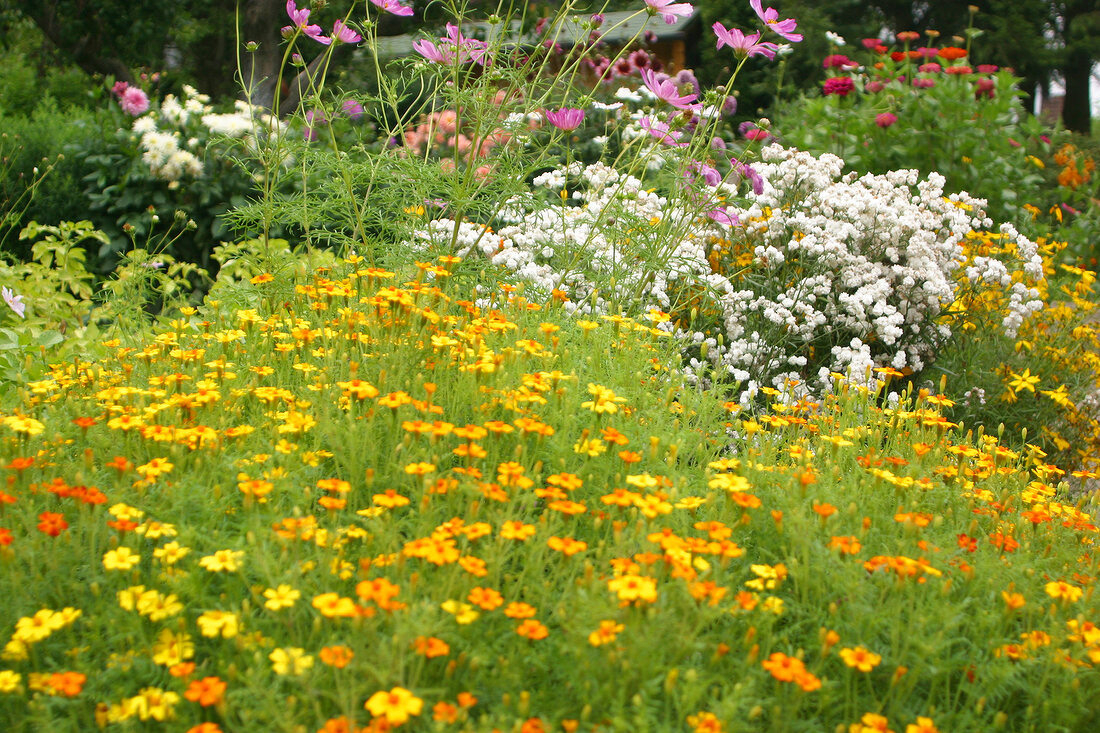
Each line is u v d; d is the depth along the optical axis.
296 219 4.03
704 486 2.38
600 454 2.39
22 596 1.77
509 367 2.71
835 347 4.11
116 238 6.44
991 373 4.49
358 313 2.93
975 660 1.86
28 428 2.11
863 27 20.64
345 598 1.61
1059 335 4.77
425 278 3.36
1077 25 22.48
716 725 1.48
